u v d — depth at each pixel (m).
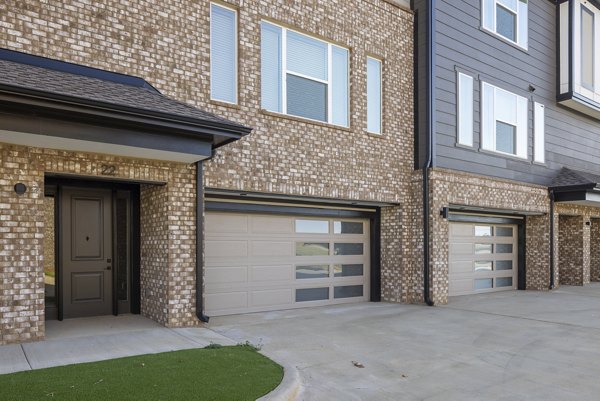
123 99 6.16
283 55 9.41
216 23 8.57
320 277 10.71
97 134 6.06
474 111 12.70
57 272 7.88
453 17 12.22
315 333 7.84
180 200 7.65
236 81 8.72
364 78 10.71
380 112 11.14
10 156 6.20
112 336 6.86
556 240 15.25
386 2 11.25
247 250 9.52
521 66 14.48
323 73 10.12
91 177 7.04
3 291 6.11
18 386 4.54
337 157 10.04
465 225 13.62
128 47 7.39
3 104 5.30
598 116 17.61
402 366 6.22
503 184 13.23
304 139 9.48
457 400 5.09
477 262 13.95
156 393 4.50
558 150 15.92
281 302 10.01
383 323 8.83
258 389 4.77
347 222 11.27
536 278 15.03
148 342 6.59
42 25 6.66
